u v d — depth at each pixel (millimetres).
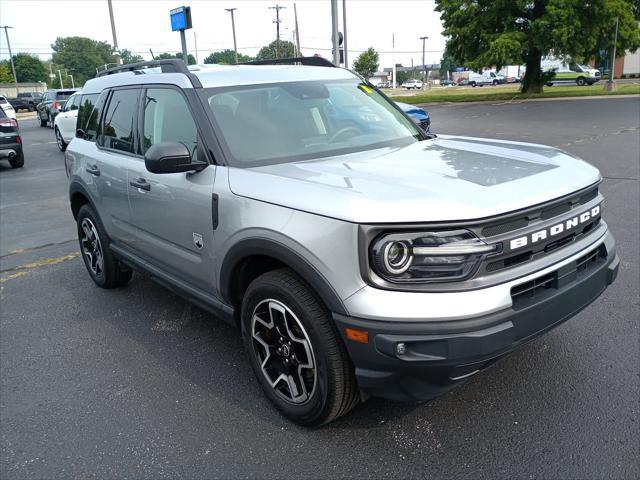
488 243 2428
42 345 4219
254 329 3150
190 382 3582
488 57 30750
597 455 2699
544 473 2607
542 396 3184
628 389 3205
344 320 2518
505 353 2521
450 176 2828
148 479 2734
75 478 2768
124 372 3754
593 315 4121
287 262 2740
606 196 7504
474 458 2736
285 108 3715
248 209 2955
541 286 2680
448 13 33469
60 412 3330
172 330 4367
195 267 3539
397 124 4066
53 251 6742
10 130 13594
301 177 2920
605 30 31062
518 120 19297
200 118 3451
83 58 139750
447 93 46562
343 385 2742
